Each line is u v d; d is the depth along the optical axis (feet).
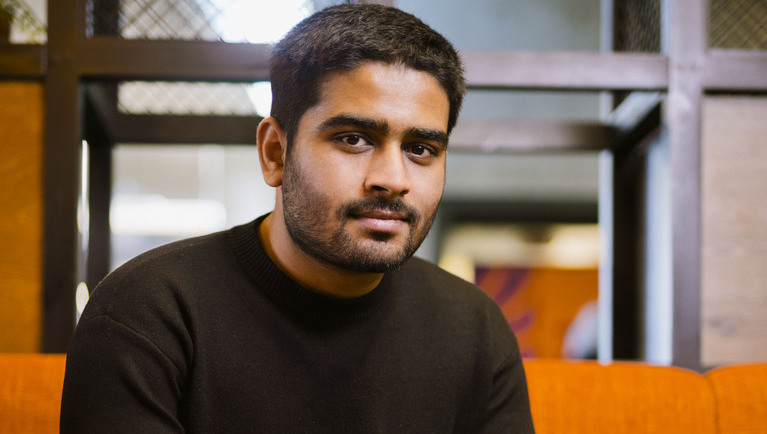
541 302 19.54
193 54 5.38
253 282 2.59
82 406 2.25
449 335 2.92
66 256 5.17
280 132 2.46
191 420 2.42
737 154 5.68
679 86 5.58
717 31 6.27
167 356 2.38
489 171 17.31
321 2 5.56
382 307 2.76
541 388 4.04
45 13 5.66
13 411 3.70
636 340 6.59
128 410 2.24
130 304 2.40
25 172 5.24
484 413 2.96
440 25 14.37
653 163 6.09
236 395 2.47
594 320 19.35
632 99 6.37
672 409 4.03
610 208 6.89
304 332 2.58
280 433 2.49
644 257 6.38
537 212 18.69
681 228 5.52
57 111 5.24
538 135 6.92
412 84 2.25
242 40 5.53
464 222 19.02
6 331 5.17
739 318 5.58
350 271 2.32
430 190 2.35
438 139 2.32
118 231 21.43
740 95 5.73
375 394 2.66
